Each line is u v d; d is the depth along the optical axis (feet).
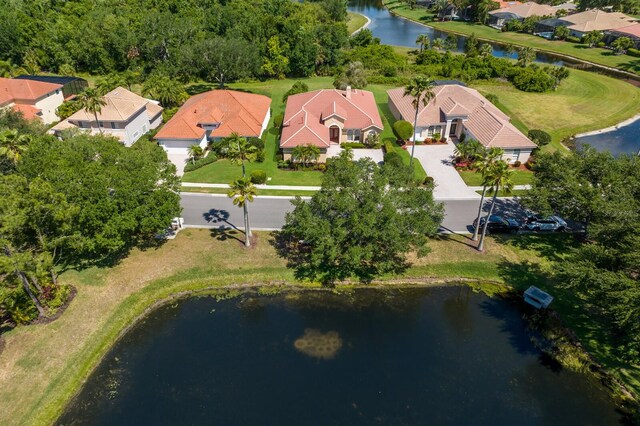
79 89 269.64
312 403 98.73
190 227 154.20
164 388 101.96
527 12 453.58
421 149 213.05
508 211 165.48
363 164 133.90
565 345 114.11
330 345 114.21
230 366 107.55
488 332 119.24
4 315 116.78
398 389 102.53
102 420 94.89
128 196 125.59
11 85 233.35
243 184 133.69
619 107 269.23
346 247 130.00
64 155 132.57
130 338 115.96
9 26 307.99
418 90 169.68
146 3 380.17
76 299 123.44
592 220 140.05
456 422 95.35
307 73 335.26
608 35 392.27
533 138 211.00
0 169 151.23
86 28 314.55
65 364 106.32
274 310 125.39
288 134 202.69
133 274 133.59
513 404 99.50
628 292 98.17
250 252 143.13
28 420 94.32
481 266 140.36
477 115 216.13
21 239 111.75
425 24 506.89
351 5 627.05
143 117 227.81
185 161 203.10
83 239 119.75
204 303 127.54
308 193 175.42
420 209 129.39
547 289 132.05
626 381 104.27
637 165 142.10
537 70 301.63
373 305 127.75
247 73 274.36
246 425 93.76
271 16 335.26
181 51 272.10
